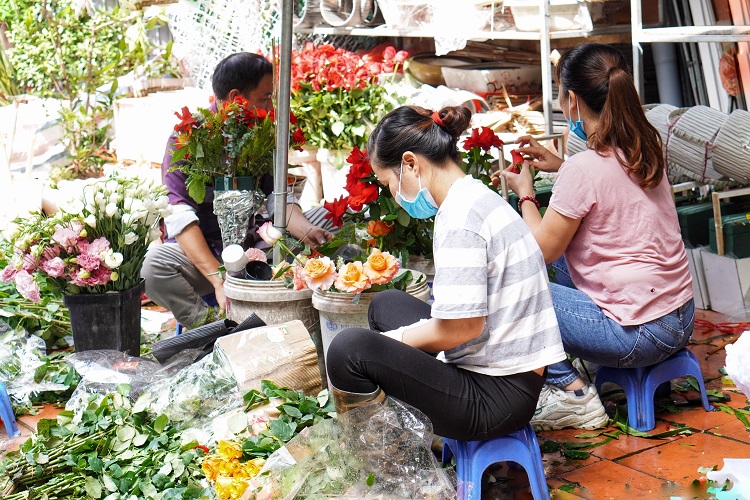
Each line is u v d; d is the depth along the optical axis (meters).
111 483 2.59
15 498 2.55
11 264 3.49
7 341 3.68
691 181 4.44
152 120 6.10
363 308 2.90
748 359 2.23
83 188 3.42
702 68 5.21
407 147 2.32
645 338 2.84
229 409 2.90
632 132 2.81
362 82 5.49
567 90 2.91
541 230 2.90
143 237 3.44
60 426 2.88
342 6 6.36
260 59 3.68
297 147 3.92
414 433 2.46
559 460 2.80
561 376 3.00
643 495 2.55
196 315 3.92
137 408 2.92
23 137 6.75
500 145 3.36
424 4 5.60
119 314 3.43
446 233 2.27
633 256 2.85
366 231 3.26
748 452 2.77
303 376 2.98
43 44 7.54
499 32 5.25
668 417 3.07
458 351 2.38
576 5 4.99
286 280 3.16
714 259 4.13
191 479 2.60
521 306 2.32
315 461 2.45
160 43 8.05
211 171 3.46
